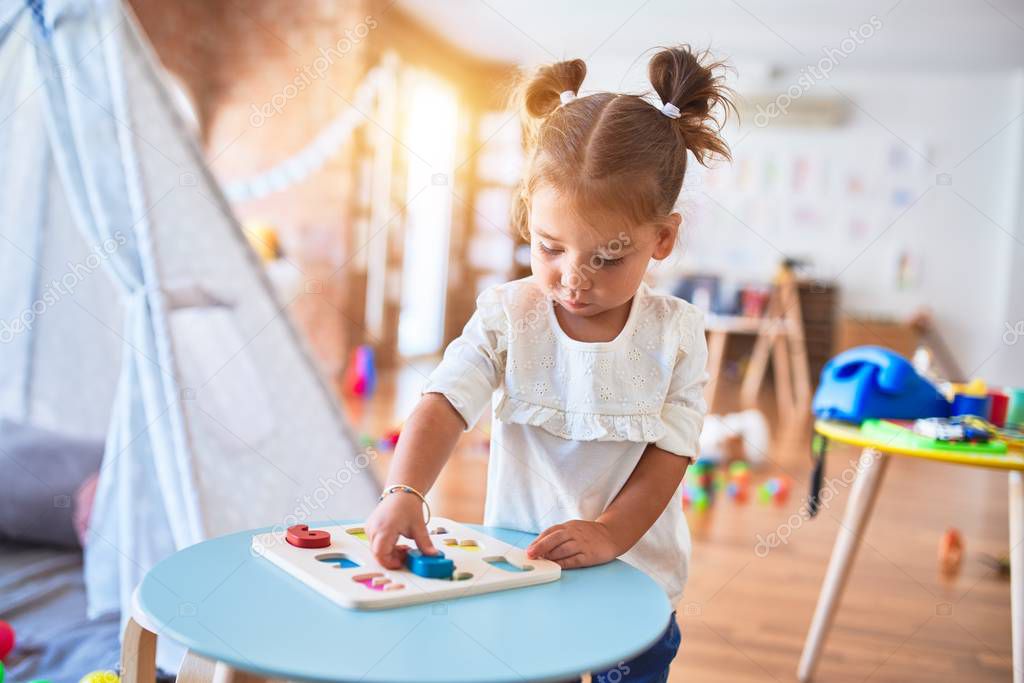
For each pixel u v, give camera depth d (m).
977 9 4.29
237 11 4.20
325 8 4.16
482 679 0.47
